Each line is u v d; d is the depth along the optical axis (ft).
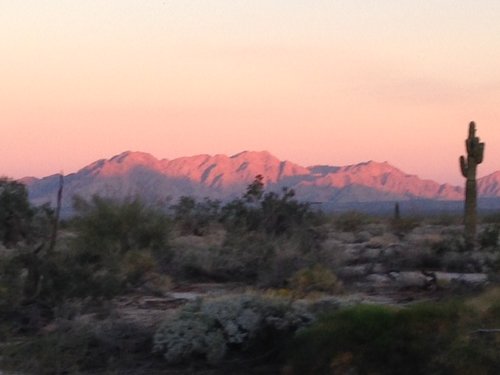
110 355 48.70
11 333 51.47
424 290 70.54
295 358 44.91
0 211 61.77
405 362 42.57
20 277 55.93
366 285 73.97
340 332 43.98
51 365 46.73
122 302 62.23
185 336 47.91
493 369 41.32
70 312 53.72
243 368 47.09
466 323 43.47
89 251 67.72
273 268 73.67
